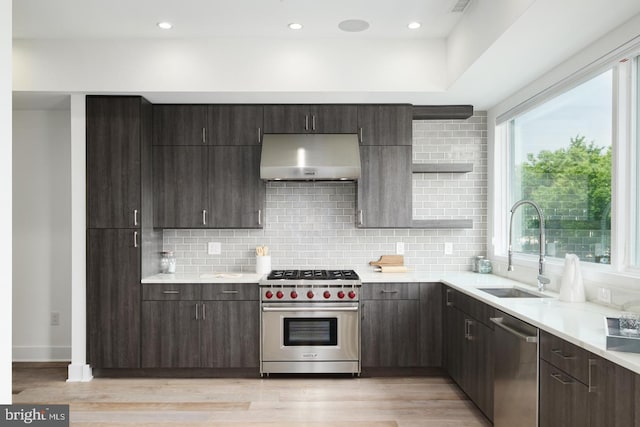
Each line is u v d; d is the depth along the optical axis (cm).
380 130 451
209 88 406
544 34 289
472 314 350
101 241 422
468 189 487
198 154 448
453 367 398
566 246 357
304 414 346
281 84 408
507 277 429
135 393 389
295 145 438
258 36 403
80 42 405
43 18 362
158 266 467
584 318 251
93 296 422
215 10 349
